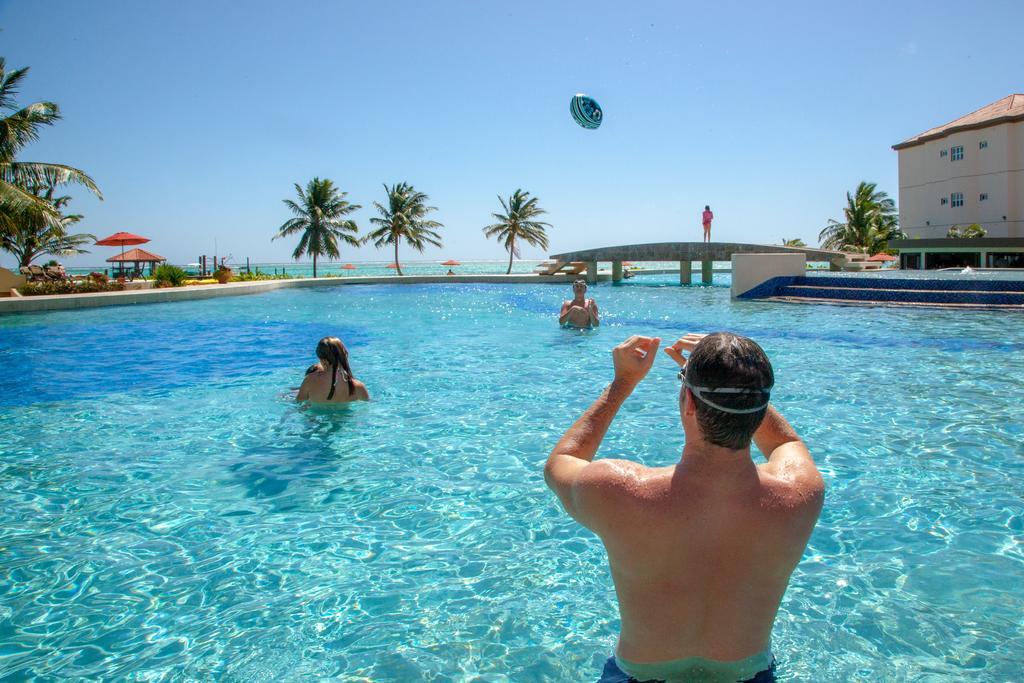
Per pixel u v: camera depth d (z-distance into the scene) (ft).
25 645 8.10
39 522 11.83
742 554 4.94
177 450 16.07
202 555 10.50
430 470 14.46
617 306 54.49
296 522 11.75
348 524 11.64
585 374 25.35
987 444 15.42
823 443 15.74
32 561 10.32
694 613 5.13
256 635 8.25
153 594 9.32
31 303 54.80
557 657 7.65
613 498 5.04
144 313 53.47
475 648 7.89
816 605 8.61
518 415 19.13
